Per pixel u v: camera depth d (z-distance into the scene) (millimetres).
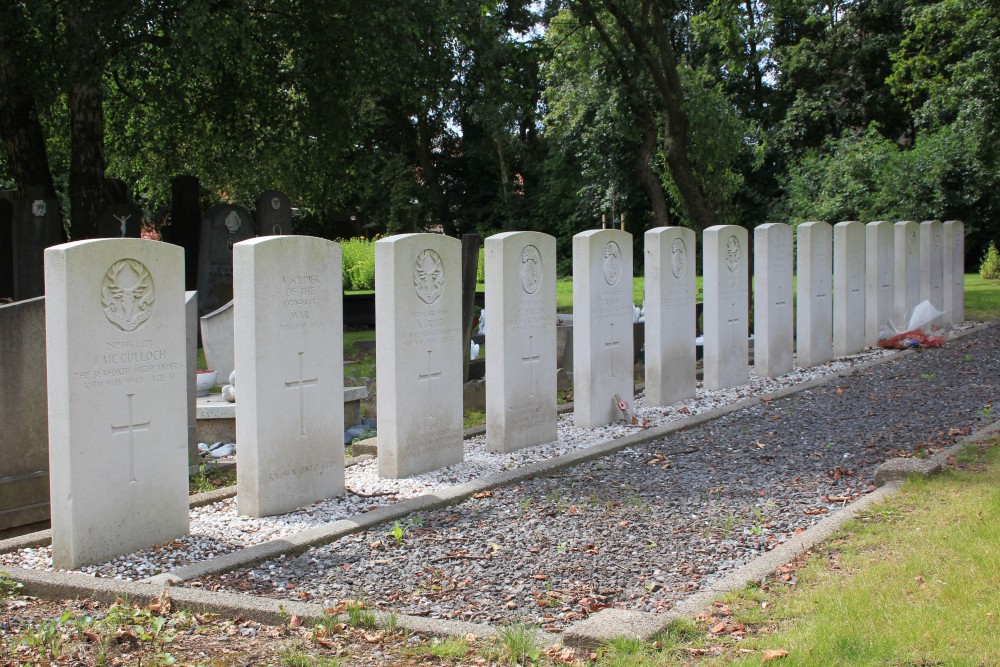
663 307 11883
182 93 20922
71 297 6113
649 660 4398
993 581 5160
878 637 4484
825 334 15305
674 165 21281
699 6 37688
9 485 7566
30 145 19344
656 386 11984
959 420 10328
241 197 29188
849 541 6180
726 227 13047
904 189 31672
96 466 6320
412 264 8570
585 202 42344
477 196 52250
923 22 27703
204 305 19656
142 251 6531
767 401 12039
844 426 10320
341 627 4949
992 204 33125
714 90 22438
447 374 9023
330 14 18734
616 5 20531
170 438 6801
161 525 6762
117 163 25984
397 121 48969
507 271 9484
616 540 6574
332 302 7922
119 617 5082
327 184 24844
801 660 4281
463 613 5258
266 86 21828
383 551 6426
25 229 17750
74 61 16469
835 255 15875
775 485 8031
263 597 5375
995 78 25328
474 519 7188
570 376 14031
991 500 6816
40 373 7809
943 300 19188
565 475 8641
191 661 4570
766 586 5391
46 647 4723
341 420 8055
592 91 25266
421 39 19219
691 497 7723
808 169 33281
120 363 6441
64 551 6246
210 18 16281
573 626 4766
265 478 7445
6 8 15609
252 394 7344
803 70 38875
